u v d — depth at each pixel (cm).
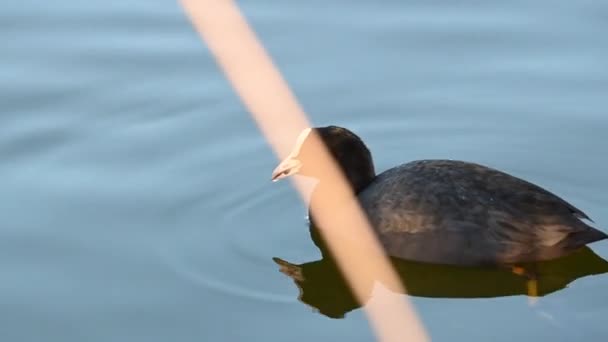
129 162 1511
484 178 1278
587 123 1561
